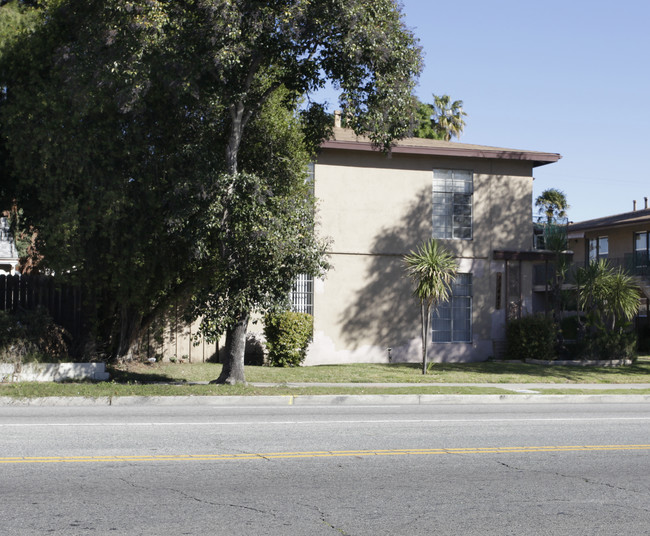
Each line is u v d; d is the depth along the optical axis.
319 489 6.99
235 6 13.77
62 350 17.84
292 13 14.11
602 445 9.63
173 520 5.86
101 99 14.83
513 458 8.66
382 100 15.37
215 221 14.98
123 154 15.71
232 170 15.84
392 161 24.48
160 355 21.62
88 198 15.80
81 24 15.27
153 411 12.70
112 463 7.98
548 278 28.86
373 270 24.14
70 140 15.30
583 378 19.84
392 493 6.88
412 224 24.55
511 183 25.72
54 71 15.31
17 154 15.62
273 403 14.54
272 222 15.26
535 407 14.52
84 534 5.46
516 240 25.69
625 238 37.84
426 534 5.63
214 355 22.27
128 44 13.85
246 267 15.44
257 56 15.28
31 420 11.16
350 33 14.41
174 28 14.19
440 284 19.94
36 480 7.13
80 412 12.37
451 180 25.17
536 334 24.38
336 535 5.56
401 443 9.55
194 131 16.28
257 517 6.00
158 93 15.44
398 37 15.49
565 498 6.80
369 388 16.20
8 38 15.91
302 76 16.11
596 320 25.08
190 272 18.66
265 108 18.02
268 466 7.99
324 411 13.09
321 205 23.62
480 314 25.14
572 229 40.22
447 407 14.27
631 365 23.89
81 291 18.47
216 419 11.60
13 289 18.11
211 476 7.46
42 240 17.05
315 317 23.52
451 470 7.95
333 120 17.70
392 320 24.25
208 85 14.99
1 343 16.73
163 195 16.30
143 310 19.23
